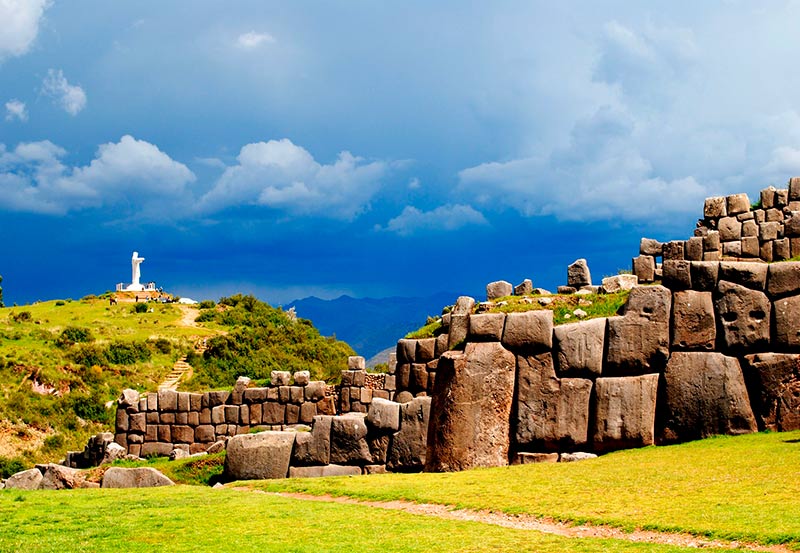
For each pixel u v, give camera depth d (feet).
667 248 118.21
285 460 72.95
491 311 96.02
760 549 36.29
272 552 41.55
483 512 48.08
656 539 39.45
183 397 116.67
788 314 61.36
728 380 61.41
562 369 65.92
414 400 71.97
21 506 56.80
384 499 53.98
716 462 51.80
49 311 257.55
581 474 54.03
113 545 44.27
